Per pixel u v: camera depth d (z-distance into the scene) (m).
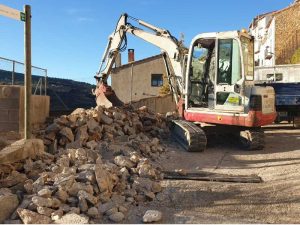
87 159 7.99
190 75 12.56
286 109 17.50
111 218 5.60
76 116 10.64
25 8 7.44
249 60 11.69
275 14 38.19
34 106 10.67
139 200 6.49
